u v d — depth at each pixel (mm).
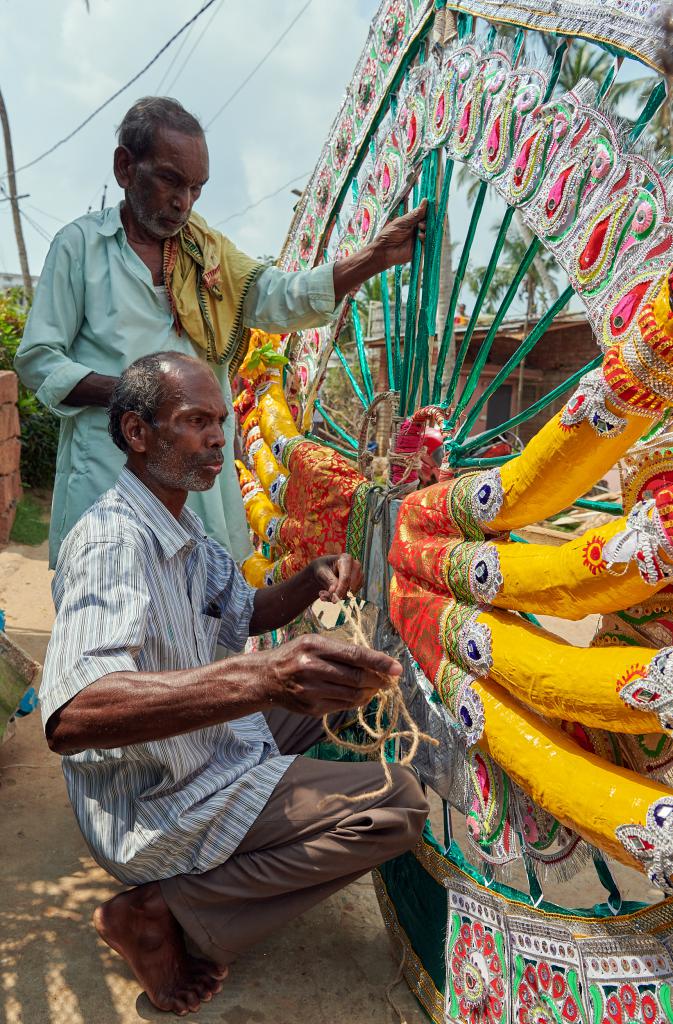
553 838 1626
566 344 14805
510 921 1706
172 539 1890
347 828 1848
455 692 1701
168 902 1855
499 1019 1701
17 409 8047
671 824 1246
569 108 1645
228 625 2273
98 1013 1885
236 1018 1887
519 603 1544
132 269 2520
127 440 1880
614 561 1293
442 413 2107
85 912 2254
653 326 1246
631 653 1318
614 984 1498
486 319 12961
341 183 3275
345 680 1380
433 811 3014
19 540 6984
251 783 1884
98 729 1537
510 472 1568
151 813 1834
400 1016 1910
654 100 1470
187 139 2309
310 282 2643
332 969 2080
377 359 14336
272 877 1860
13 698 2863
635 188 1456
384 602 2180
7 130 17234
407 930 2049
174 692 1483
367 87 2975
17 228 17938
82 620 1668
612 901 1590
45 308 2506
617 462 1464
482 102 1986
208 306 2672
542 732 1515
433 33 2334
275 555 2941
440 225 2406
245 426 3475
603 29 1548
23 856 2500
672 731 1241
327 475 2449
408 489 2152
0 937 2127
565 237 1641
